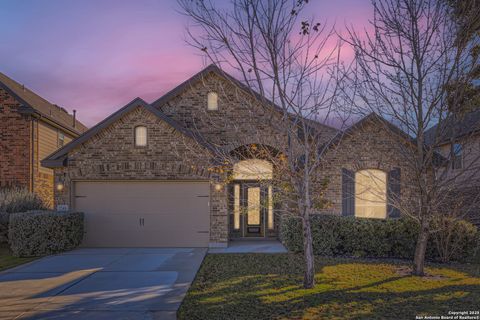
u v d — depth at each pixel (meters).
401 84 7.42
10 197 13.27
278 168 7.44
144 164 12.02
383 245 9.84
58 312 5.60
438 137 7.39
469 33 7.14
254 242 13.10
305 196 6.71
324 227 10.20
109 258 9.95
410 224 9.74
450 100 7.46
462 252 9.28
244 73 6.83
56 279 7.64
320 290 6.47
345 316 5.21
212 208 12.01
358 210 12.27
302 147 6.93
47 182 18.23
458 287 6.65
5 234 12.25
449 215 9.43
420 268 7.62
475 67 7.35
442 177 7.50
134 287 6.94
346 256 10.04
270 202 7.76
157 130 12.10
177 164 12.00
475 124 7.73
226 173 9.45
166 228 12.05
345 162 12.27
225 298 6.12
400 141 8.09
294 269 8.28
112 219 12.09
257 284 6.95
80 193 12.14
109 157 12.06
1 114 16.45
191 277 7.70
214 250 11.28
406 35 7.30
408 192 11.68
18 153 16.42
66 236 10.95
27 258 10.26
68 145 11.95
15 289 6.90
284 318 5.17
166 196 12.13
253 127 9.07
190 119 13.04
